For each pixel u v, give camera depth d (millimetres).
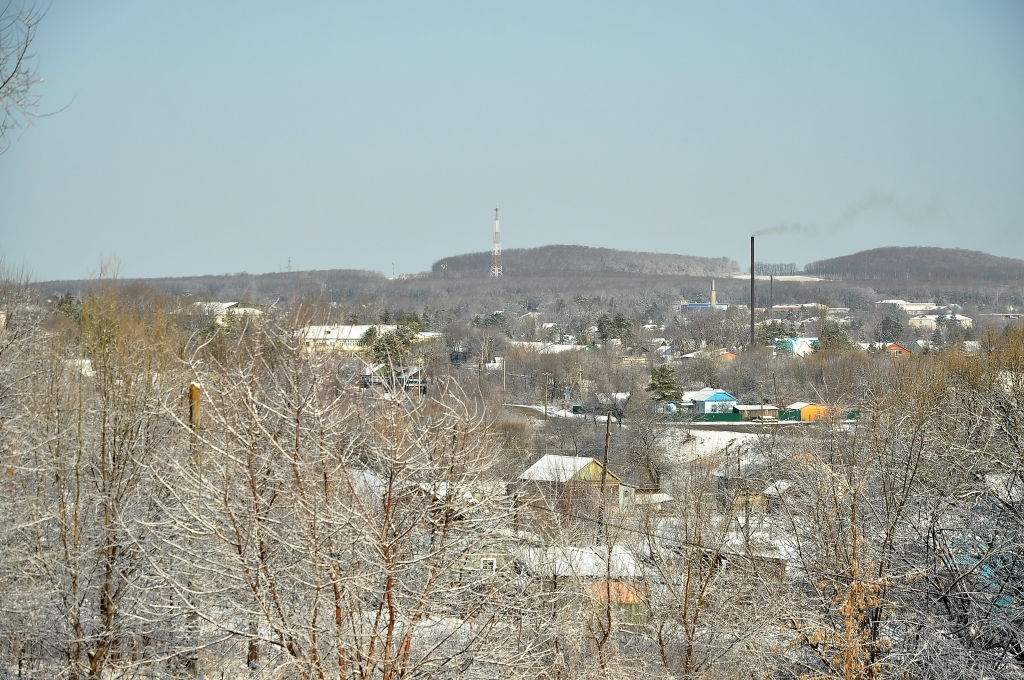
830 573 19953
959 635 20984
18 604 17750
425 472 13109
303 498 12711
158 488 19688
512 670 13625
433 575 12828
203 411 16672
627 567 23578
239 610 13070
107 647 18391
